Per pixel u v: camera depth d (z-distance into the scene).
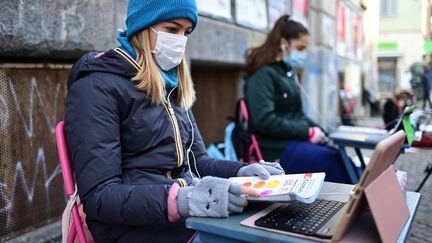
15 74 2.57
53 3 2.63
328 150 3.26
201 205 1.39
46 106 2.79
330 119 9.19
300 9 7.45
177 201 1.41
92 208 1.48
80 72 1.60
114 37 3.17
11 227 2.56
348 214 1.18
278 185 1.50
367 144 2.90
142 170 1.63
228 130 3.69
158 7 1.65
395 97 5.16
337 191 1.69
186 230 1.59
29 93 2.66
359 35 13.73
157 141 1.65
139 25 1.67
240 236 1.27
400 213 1.35
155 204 1.42
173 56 1.72
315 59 8.30
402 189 1.50
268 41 3.54
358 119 11.45
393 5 16.09
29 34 2.48
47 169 2.79
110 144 1.52
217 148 3.82
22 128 2.62
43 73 2.76
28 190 2.67
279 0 6.41
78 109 1.52
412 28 16.03
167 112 1.70
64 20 2.72
